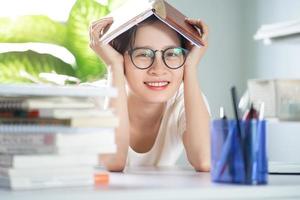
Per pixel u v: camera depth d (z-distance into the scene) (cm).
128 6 148
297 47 288
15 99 92
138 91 143
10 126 88
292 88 233
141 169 136
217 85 336
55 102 90
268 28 224
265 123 96
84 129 92
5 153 89
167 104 165
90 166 92
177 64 143
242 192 89
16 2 307
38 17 310
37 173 87
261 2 323
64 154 90
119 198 82
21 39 307
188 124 148
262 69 322
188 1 329
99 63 316
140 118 163
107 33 139
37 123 92
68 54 314
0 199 77
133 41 140
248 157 94
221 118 100
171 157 171
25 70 307
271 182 98
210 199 87
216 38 336
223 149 96
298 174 119
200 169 139
